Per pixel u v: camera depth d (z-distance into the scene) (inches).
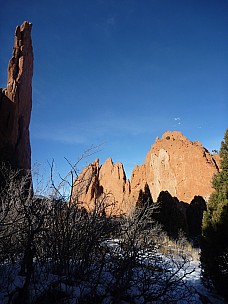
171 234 642.2
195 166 2765.7
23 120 2074.3
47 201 122.2
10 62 2188.7
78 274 120.5
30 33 2534.5
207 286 228.7
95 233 123.4
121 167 3213.6
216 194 264.4
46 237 119.6
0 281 103.4
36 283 106.3
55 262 121.0
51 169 120.9
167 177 2957.7
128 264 113.0
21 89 2107.5
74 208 123.8
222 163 271.7
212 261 225.0
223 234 224.4
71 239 119.6
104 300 108.3
